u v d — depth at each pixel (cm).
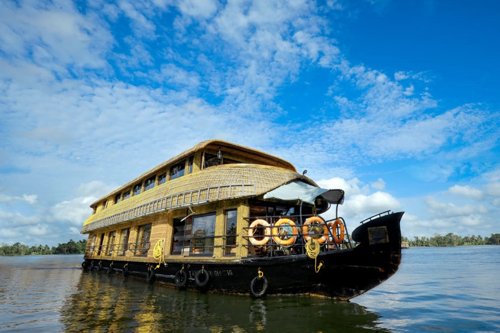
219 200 1119
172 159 1472
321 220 1034
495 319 828
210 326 711
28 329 701
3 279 1823
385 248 835
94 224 2347
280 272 982
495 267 2644
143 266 1595
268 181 1104
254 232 1067
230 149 1348
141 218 1622
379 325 746
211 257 1127
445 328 736
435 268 2667
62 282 1641
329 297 959
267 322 738
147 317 800
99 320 777
